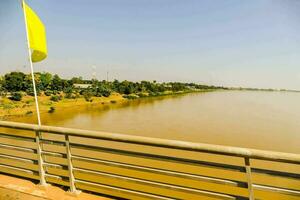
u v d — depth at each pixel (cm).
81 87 11512
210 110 6894
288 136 3519
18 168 419
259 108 7712
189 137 3381
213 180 290
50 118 5225
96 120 4944
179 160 303
